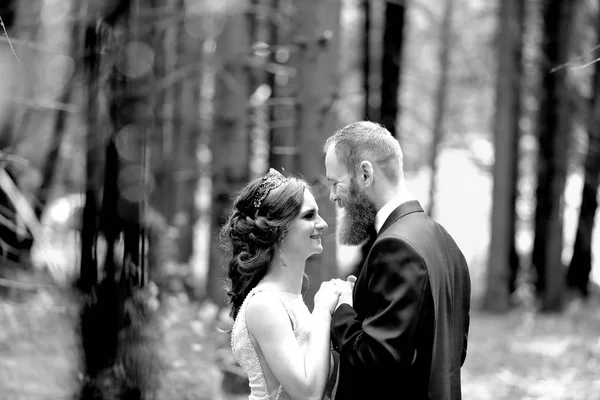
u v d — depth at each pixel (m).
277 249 3.10
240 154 8.51
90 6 3.12
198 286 14.77
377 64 14.76
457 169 23.03
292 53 6.86
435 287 2.78
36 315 6.34
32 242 6.51
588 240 18.38
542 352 10.60
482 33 19.31
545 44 16.50
